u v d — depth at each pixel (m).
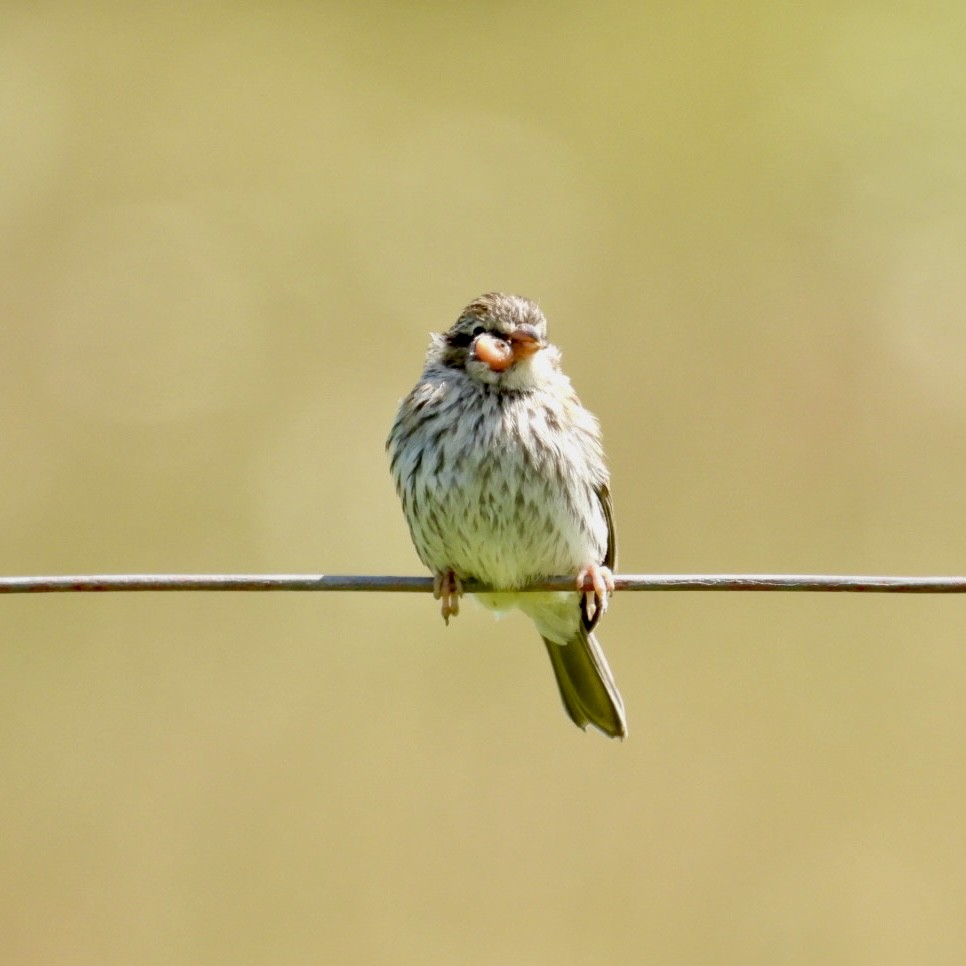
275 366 15.79
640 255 16.64
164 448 14.89
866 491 14.90
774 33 18.55
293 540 14.52
